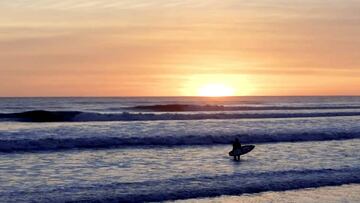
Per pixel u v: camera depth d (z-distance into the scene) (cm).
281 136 4016
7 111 8006
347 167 2722
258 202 2005
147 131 4262
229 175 2431
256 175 2445
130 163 2764
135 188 2130
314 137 4103
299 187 2258
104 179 2300
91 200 1931
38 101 15700
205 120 5831
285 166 2723
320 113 7425
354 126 5103
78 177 2345
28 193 2006
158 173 2469
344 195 2155
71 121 5831
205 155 3120
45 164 2700
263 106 10688
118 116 6038
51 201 1898
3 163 2714
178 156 3053
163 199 2002
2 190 2048
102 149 3322
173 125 4931
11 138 3650
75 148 3356
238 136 3903
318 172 2559
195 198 2033
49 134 3959
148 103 13525
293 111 8419
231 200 2020
